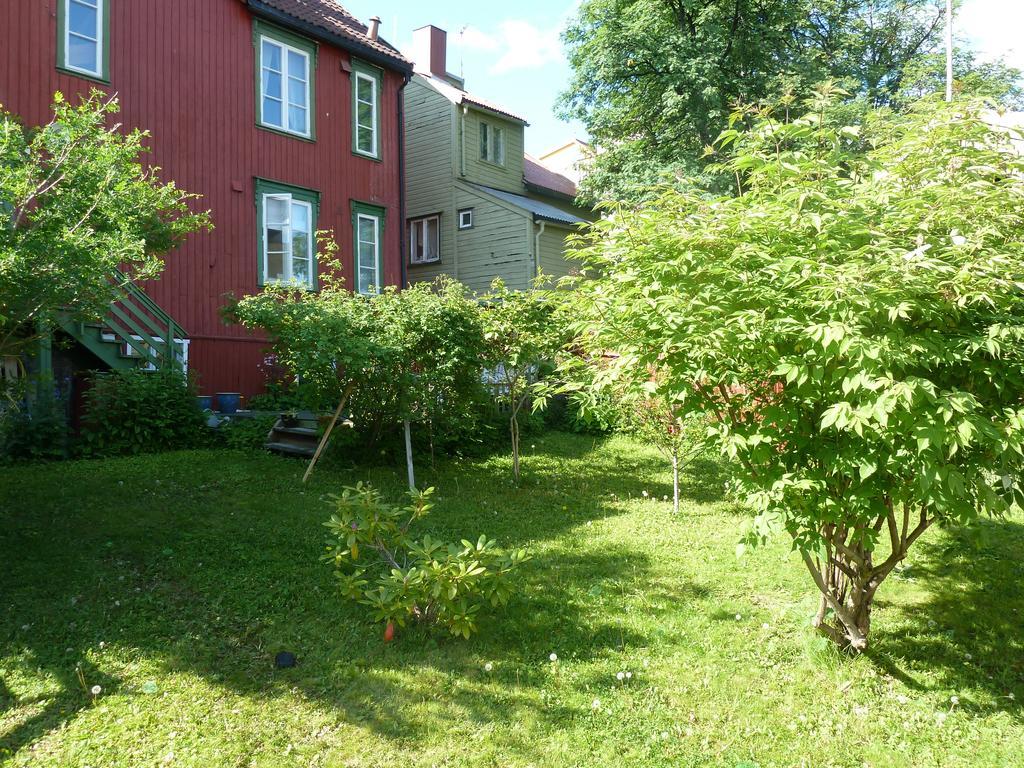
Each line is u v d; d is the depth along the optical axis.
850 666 4.20
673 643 4.44
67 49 10.84
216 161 12.65
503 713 3.66
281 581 5.21
